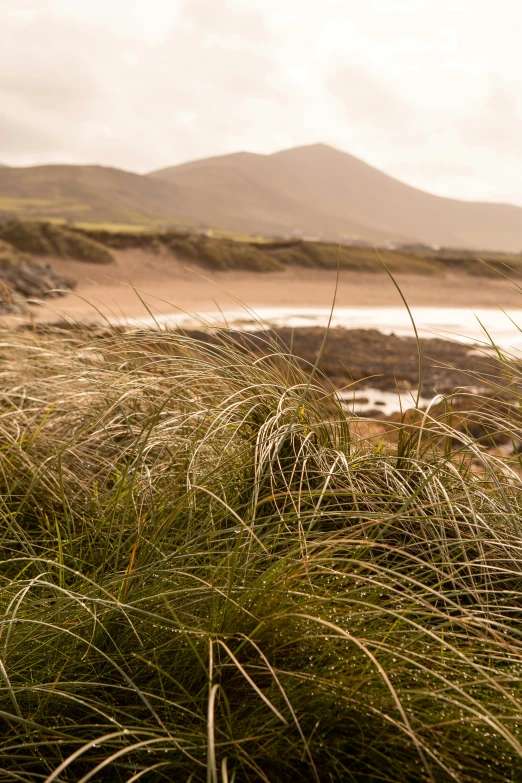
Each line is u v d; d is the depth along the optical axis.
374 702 1.37
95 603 1.69
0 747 1.45
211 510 2.14
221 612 1.62
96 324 3.92
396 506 2.15
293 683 1.43
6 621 1.61
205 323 3.05
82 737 1.46
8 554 2.28
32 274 26.38
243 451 2.29
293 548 1.90
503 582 1.92
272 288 39.09
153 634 1.66
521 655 1.46
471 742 1.35
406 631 1.54
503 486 2.19
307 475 2.25
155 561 1.91
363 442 2.69
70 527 2.40
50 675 1.60
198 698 1.44
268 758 1.35
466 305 36.69
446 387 9.96
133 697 1.55
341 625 1.55
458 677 1.48
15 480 2.55
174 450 2.61
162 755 1.39
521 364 2.62
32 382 3.20
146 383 2.82
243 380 2.62
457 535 2.01
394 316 27.31
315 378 2.79
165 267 40.88
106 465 2.71
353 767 1.35
